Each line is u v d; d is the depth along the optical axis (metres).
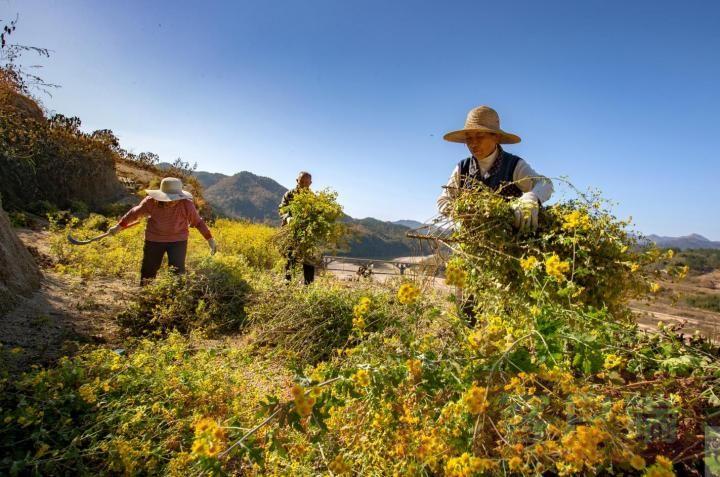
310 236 5.26
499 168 3.38
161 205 5.35
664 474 1.26
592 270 2.34
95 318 4.07
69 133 13.06
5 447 1.98
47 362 2.90
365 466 1.75
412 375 1.65
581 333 1.73
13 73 9.28
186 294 4.45
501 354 1.64
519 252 2.65
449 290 2.76
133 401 2.25
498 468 1.49
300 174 6.07
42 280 4.85
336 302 4.01
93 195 13.27
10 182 10.43
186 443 2.12
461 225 2.81
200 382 2.46
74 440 1.94
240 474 1.99
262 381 2.84
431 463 1.57
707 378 1.81
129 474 1.86
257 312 4.24
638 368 1.92
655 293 2.57
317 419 1.54
